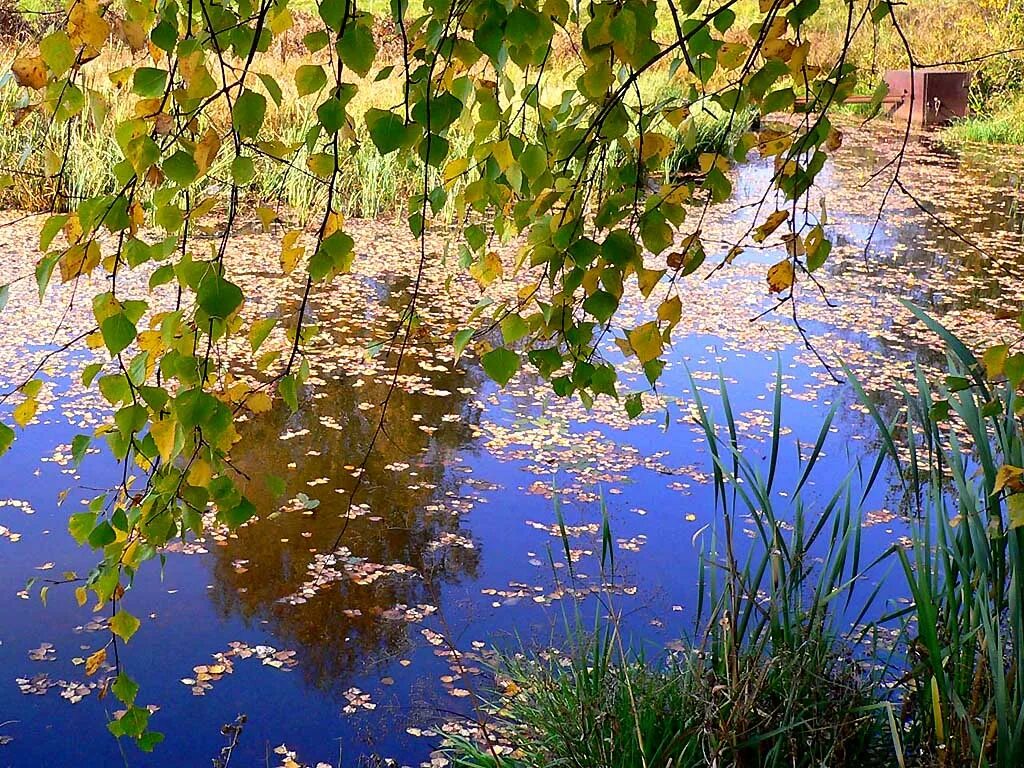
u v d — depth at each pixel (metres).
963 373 2.18
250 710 2.66
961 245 8.11
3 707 2.64
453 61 1.46
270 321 1.28
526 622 3.06
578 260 1.33
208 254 6.95
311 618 3.06
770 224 1.61
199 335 1.24
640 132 1.46
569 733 2.29
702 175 1.58
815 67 1.64
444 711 2.66
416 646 2.94
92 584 1.30
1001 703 1.84
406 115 1.16
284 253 1.37
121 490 1.35
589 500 3.82
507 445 4.29
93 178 7.56
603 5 1.24
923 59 14.90
